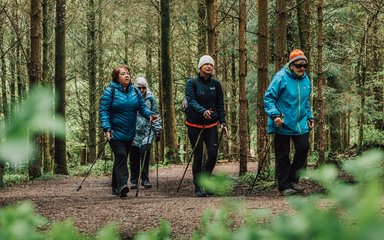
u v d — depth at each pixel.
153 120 7.66
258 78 9.38
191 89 7.52
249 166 15.48
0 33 18.72
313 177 0.70
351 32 16.66
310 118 6.95
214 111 7.58
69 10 19.78
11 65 21.31
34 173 13.45
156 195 8.58
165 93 19.16
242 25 11.21
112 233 0.80
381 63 19.28
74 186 11.10
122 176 7.42
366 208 0.48
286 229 0.58
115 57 25.69
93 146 23.22
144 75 29.14
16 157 0.50
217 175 0.90
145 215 5.25
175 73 27.64
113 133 7.43
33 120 0.52
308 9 11.82
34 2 12.90
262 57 9.28
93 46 22.33
